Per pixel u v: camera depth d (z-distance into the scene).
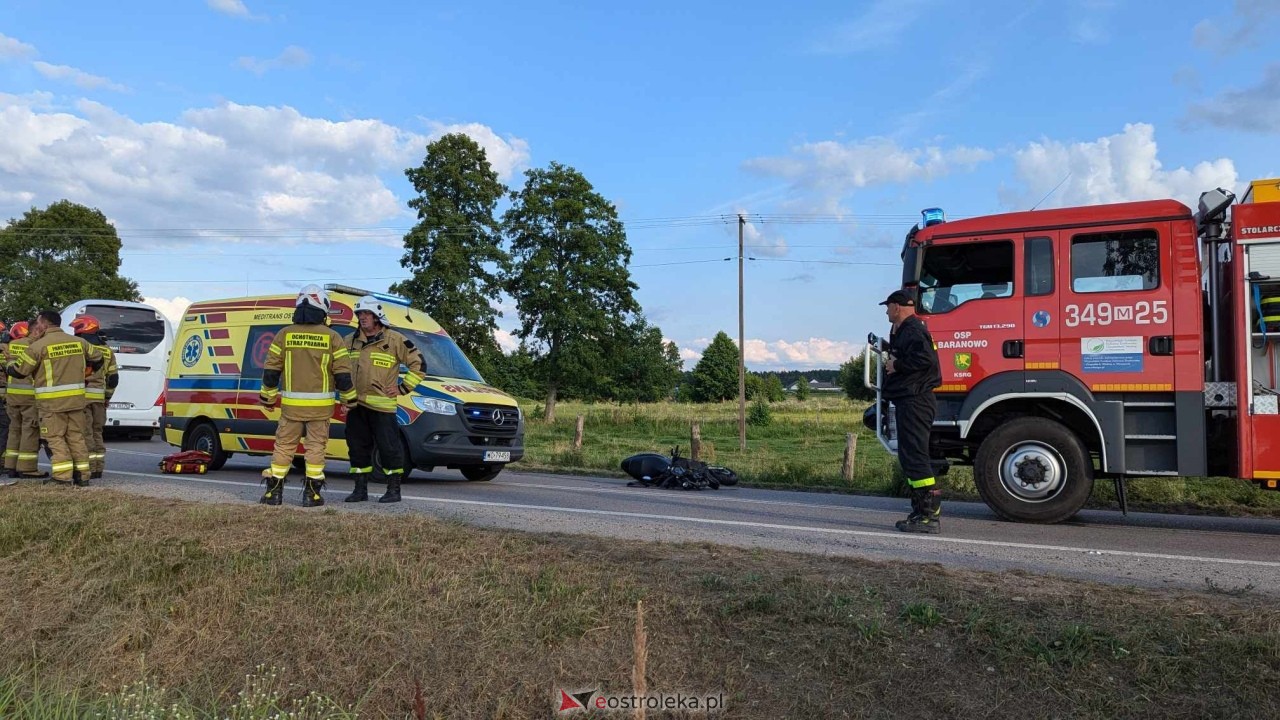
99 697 3.80
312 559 4.98
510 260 41.56
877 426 8.49
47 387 9.19
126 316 19.86
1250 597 4.48
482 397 11.26
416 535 5.60
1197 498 10.96
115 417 19.56
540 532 6.04
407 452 10.82
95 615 4.48
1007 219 8.54
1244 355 7.67
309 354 7.95
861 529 7.48
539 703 3.53
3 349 11.04
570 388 43.41
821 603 4.10
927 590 4.32
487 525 7.03
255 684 3.74
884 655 3.66
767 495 11.19
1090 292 8.19
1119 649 3.56
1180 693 3.33
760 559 5.18
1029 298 8.37
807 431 33.72
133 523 6.04
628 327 43.91
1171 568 5.81
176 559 5.07
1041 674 3.46
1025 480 8.24
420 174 40.03
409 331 11.97
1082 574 5.54
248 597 4.50
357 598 4.39
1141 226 8.05
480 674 3.69
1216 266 8.04
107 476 10.84
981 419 8.70
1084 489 8.09
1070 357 8.20
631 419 36.03
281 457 7.95
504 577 4.61
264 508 6.78
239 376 11.95
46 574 5.10
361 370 8.47
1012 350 8.38
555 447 21.41
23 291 57.00
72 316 19.50
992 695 3.40
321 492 9.76
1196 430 7.80
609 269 43.03
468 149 40.56
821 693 3.47
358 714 3.56
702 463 12.39
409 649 3.89
